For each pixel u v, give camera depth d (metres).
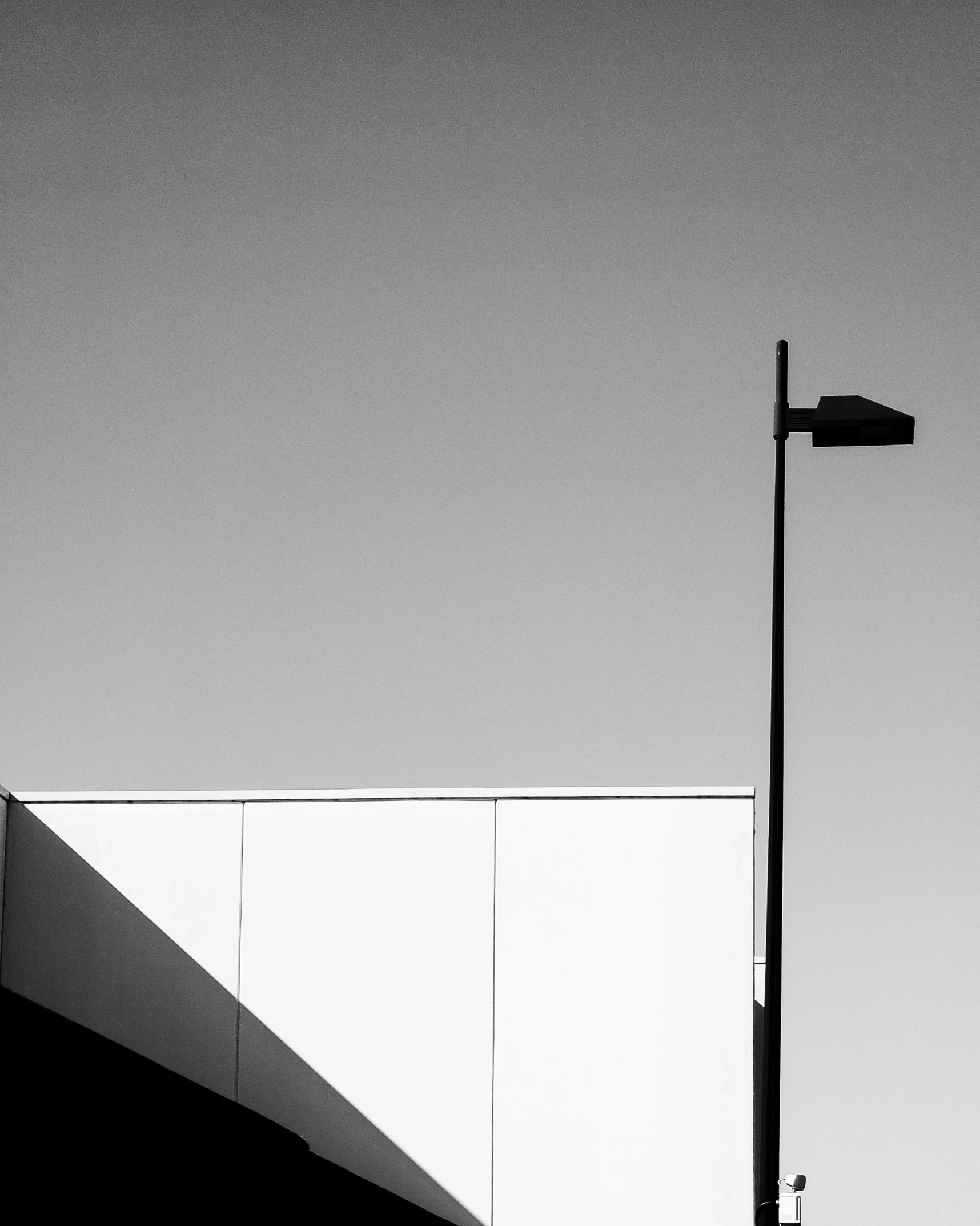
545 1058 14.17
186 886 14.69
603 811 14.62
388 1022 14.34
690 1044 14.15
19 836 14.80
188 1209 13.50
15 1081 13.56
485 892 14.54
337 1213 13.83
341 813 14.78
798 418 12.20
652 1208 13.84
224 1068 14.29
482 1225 13.89
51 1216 12.99
